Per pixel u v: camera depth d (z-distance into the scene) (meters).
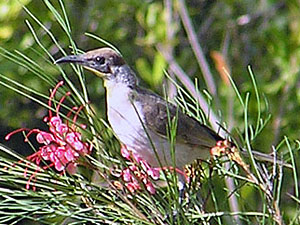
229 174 9.02
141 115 10.35
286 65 18.20
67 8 19.98
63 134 8.32
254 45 20.08
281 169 8.54
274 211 8.36
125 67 10.71
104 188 8.40
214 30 20.66
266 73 19.73
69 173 8.41
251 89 17.95
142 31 20.48
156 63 16.88
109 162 8.91
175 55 20.41
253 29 20.09
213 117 13.96
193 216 8.72
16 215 8.34
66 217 8.59
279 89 18.08
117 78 10.66
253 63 20.03
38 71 8.62
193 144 10.41
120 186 8.55
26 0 19.16
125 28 20.66
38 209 8.29
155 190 8.56
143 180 8.66
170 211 8.34
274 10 19.64
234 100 17.34
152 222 8.47
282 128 18.06
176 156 10.44
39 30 19.34
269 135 17.44
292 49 18.33
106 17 20.44
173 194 8.32
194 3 21.14
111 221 8.58
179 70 16.66
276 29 18.59
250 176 8.55
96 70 10.67
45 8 19.50
